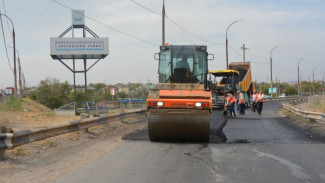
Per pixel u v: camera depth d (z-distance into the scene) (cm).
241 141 1075
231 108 2253
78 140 1117
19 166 716
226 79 3102
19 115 2034
